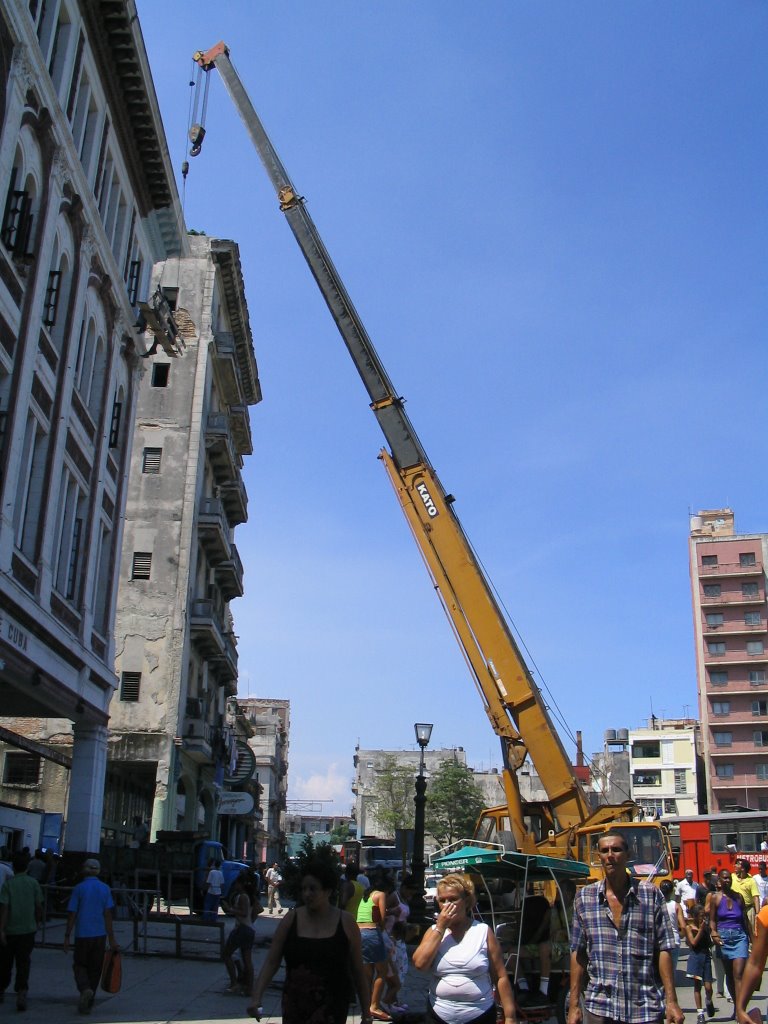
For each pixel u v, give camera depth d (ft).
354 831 409.90
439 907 22.22
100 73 77.41
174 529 132.57
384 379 85.15
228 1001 44.98
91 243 77.25
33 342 64.03
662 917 21.12
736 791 255.91
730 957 42.80
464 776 303.68
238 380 156.15
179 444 136.26
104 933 40.42
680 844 114.01
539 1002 38.09
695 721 297.12
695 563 276.21
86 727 85.46
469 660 77.46
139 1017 39.50
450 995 21.52
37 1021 37.60
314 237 90.68
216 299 147.84
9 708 79.87
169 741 123.24
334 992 20.62
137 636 127.44
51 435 69.72
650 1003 20.47
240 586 159.43
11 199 60.59
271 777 363.56
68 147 69.87
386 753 448.65
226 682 157.99
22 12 59.67
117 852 91.35
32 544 67.56
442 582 79.25
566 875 42.42
